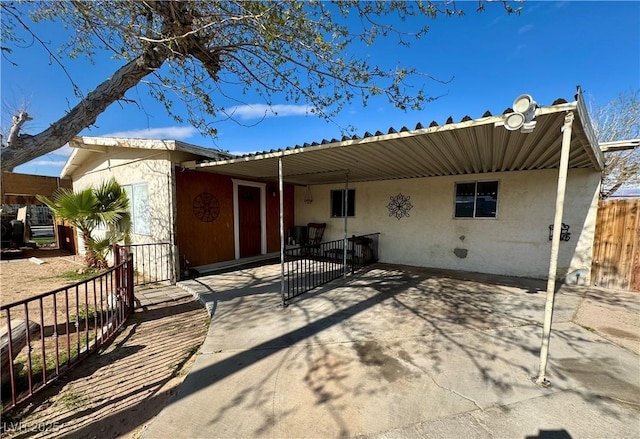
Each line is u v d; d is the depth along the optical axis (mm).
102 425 1924
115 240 6270
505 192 5945
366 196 7863
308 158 4586
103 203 6266
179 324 3713
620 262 4922
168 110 4312
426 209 6914
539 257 5645
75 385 2387
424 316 3703
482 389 2189
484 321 3535
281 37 3221
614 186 10172
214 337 3131
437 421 1859
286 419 1890
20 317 3947
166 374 2543
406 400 2066
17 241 10938
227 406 2018
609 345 2898
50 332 3482
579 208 5254
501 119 2445
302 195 9273
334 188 8547
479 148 3908
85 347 2984
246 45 3848
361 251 7316
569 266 5375
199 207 6441
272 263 7504
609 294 4660
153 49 3299
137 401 2172
